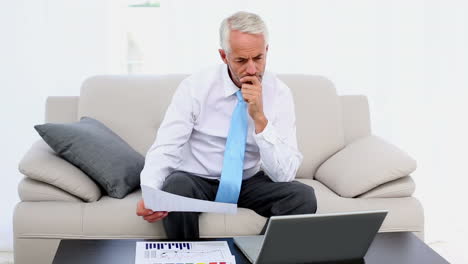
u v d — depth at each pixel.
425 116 3.04
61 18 2.77
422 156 3.07
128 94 2.49
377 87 2.99
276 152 1.92
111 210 2.00
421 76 3.01
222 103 2.04
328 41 2.93
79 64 2.81
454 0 2.98
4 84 2.77
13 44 2.75
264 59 1.82
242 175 2.03
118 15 2.92
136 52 2.96
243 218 2.00
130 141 2.44
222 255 1.56
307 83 2.60
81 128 2.17
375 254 1.59
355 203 2.12
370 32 2.94
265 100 2.05
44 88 2.79
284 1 2.88
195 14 2.86
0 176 2.81
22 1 2.73
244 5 2.87
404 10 2.95
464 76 3.03
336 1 2.90
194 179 2.00
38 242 1.98
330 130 2.54
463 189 3.09
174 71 2.90
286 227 1.42
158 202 1.64
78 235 1.99
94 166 2.09
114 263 1.50
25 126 2.80
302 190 1.91
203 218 1.99
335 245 1.51
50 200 2.04
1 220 2.82
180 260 1.51
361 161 2.24
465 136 3.07
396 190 2.16
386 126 3.03
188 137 2.03
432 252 1.61
